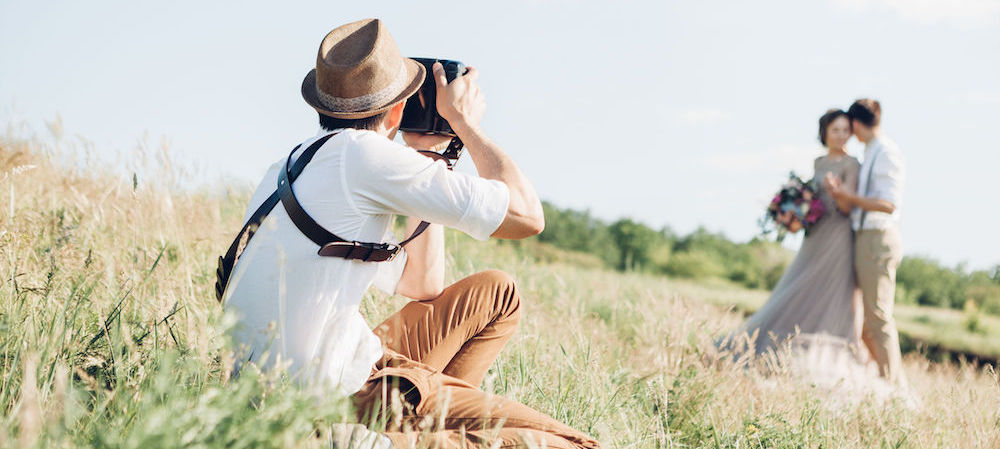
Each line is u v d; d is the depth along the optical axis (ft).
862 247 20.02
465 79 8.00
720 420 11.92
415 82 7.68
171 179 12.80
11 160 12.71
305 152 7.19
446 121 8.23
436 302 8.59
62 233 10.68
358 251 7.00
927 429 12.96
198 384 6.98
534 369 11.50
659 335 15.31
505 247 28.12
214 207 13.70
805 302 20.07
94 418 6.46
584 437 7.63
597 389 11.09
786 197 20.56
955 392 14.55
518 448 7.30
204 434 5.55
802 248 20.74
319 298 6.93
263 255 6.98
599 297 26.25
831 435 11.47
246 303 7.03
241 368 6.92
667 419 11.40
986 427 12.91
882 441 12.06
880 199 19.66
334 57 7.23
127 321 8.20
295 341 6.92
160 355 7.34
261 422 5.82
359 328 7.35
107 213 12.57
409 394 7.32
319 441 6.54
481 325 8.59
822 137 20.94
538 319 14.51
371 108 7.29
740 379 13.83
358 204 7.00
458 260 21.08
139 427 5.64
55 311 8.27
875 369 18.86
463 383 7.77
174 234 12.25
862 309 20.13
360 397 7.22
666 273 93.56
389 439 6.91
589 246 93.50
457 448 7.16
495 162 7.61
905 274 80.07
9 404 6.70
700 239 98.43
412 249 8.34
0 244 9.43
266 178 7.48
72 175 13.67
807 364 17.88
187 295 10.00
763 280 91.71
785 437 11.23
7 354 7.29
